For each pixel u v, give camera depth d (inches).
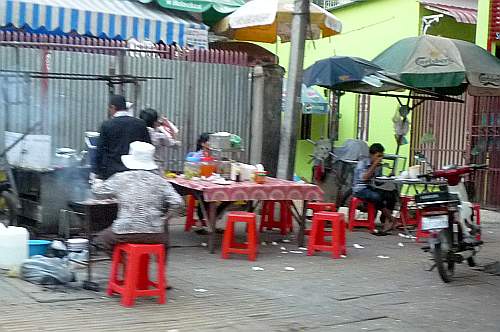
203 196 319.3
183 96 455.5
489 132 532.7
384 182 398.3
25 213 341.1
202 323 216.7
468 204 315.6
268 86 478.0
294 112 405.4
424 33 605.0
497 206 526.9
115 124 286.8
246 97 479.2
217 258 320.2
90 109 412.2
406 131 500.7
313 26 518.3
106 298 239.3
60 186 331.9
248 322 220.7
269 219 397.4
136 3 504.7
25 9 425.1
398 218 431.8
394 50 452.4
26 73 335.6
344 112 698.2
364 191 416.5
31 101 384.8
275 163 483.5
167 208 240.5
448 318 238.4
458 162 567.8
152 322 214.4
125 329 205.8
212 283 270.4
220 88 468.8
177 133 426.0
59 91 400.5
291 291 263.7
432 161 589.6
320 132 735.7
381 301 256.5
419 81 422.9
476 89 487.8
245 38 577.3
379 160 415.2
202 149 374.3
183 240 364.5
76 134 407.5
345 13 704.4
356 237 398.0
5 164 330.0
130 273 230.5
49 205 330.0
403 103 615.2
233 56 473.4
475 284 291.1
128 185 234.1
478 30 532.1
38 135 342.6
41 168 327.3
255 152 478.6
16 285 250.1
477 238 318.3
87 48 377.1
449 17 620.7
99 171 288.0
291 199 341.1
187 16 526.3
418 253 353.4
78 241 292.0
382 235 407.8
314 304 247.4
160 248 235.6
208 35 525.7
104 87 416.2
